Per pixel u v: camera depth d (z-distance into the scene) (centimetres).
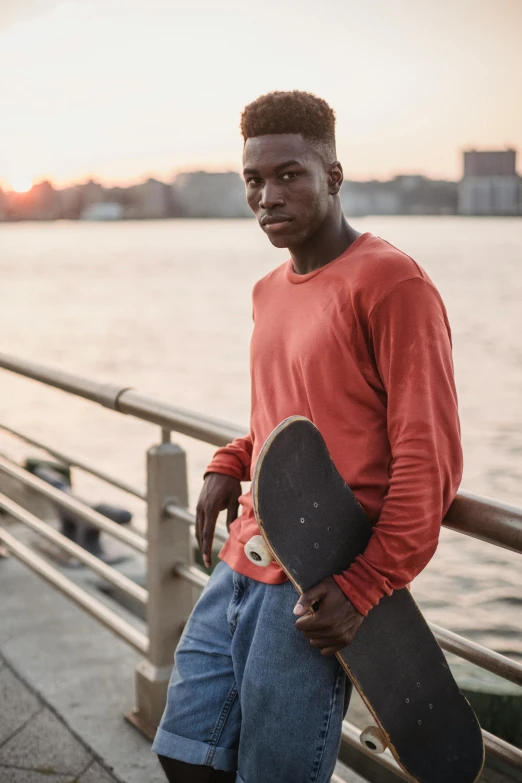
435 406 136
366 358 144
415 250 13538
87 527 627
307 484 139
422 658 151
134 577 565
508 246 15112
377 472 147
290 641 148
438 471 134
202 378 3025
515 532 144
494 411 1970
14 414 2259
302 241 151
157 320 5269
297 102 148
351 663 141
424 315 137
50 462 786
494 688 272
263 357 161
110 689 276
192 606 254
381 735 149
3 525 643
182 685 166
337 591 135
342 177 155
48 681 281
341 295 145
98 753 241
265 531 133
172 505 245
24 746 247
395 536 133
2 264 14325
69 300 6988
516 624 707
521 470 1446
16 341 4138
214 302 6762
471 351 3086
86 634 315
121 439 1959
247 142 151
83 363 3412
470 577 807
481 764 159
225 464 185
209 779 165
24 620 326
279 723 148
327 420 148
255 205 155
